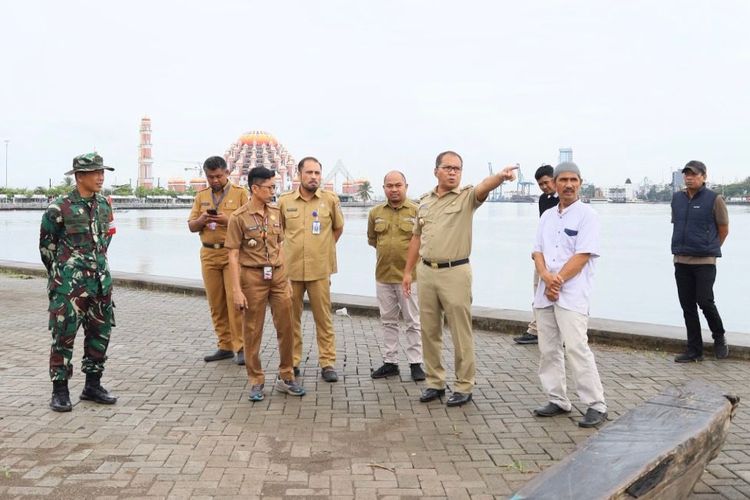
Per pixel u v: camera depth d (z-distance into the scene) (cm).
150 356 648
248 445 409
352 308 878
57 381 478
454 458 390
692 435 279
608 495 229
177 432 432
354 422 455
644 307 1073
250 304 500
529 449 405
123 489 344
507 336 739
